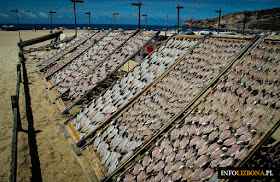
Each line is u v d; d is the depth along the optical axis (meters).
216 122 4.71
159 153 4.87
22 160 5.57
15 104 7.12
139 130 5.90
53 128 7.71
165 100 6.48
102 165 5.53
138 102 7.09
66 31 68.69
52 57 19.11
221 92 5.29
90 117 7.80
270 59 5.06
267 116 4.19
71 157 6.07
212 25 106.31
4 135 6.94
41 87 12.56
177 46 8.75
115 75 14.05
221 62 6.33
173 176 4.29
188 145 4.65
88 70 11.70
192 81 6.49
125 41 12.66
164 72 7.68
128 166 5.14
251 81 5.09
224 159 3.97
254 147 3.76
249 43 6.09
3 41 37.28
